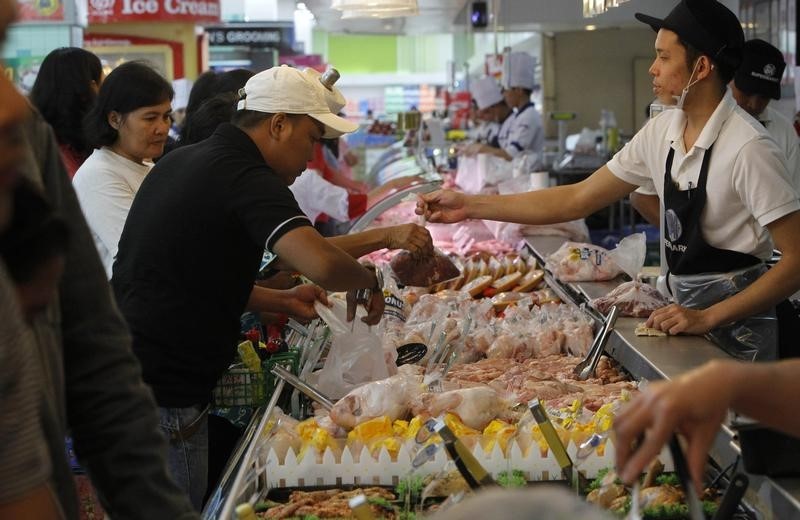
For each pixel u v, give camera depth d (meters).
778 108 7.37
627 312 3.74
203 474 3.21
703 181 3.36
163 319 3.02
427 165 7.89
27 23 11.57
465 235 6.37
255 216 2.92
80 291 1.62
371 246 3.45
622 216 9.50
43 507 1.29
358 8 6.05
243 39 20.11
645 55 13.81
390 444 2.60
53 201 1.60
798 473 1.96
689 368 2.82
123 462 1.62
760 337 3.48
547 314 4.14
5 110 1.21
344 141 11.28
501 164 7.41
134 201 3.16
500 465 2.53
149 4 14.24
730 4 8.38
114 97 3.89
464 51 20.66
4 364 1.25
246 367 3.42
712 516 2.15
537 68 13.91
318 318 3.94
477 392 2.82
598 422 2.61
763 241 3.38
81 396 1.62
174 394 3.05
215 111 4.12
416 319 4.30
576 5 11.09
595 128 13.99
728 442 2.22
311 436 2.71
